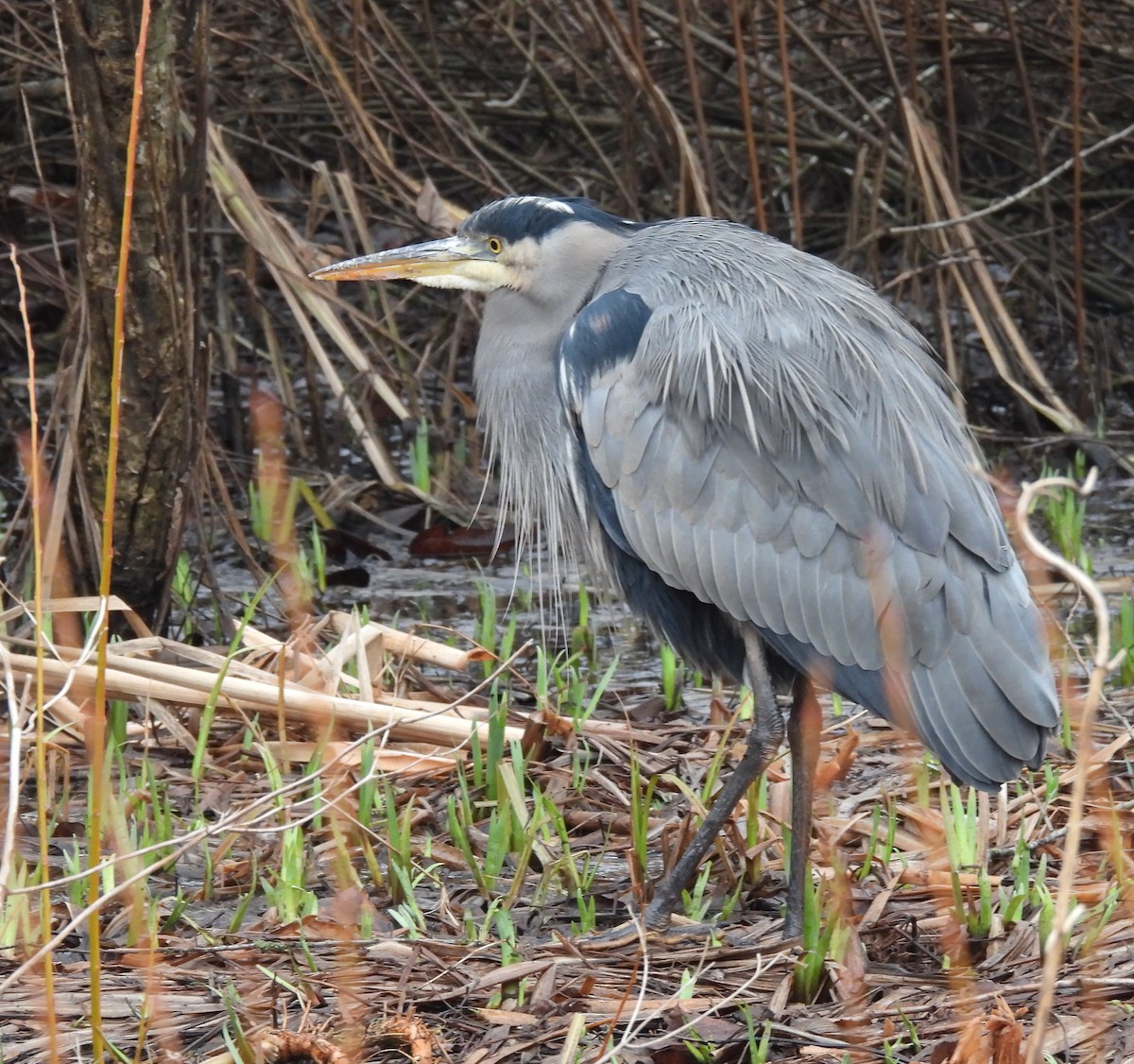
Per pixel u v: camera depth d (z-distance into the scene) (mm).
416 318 19141
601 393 7914
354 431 15180
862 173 17625
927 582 7340
